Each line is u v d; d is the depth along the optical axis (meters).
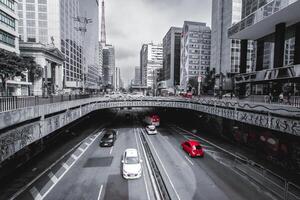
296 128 15.45
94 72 156.38
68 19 92.88
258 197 14.96
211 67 103.06
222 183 17.31
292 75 29.27
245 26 39.28
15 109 13.58
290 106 17.22
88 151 26.00
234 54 85.06
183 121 52.59
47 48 61.44
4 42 40.03
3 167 17.22
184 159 23.45
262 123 19.38
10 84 43.06
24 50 56.06
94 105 36.75
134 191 15.98
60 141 30.11
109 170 20.00
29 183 16.81
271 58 68.94
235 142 30.44
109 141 28.19
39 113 16.77
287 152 19.83
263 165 20.98
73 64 100.56
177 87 119.38
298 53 35.50
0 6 38.03
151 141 32.00
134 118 57.31
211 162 22.44
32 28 78.44
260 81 38.56
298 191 15.51
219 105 28.55
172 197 15.16
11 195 15.01
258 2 64.50
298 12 30.61
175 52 144.50
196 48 116.19
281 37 35.59
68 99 24.14
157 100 43.22
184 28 124.69
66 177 18.20
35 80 53.28
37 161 21.62
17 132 13.61
